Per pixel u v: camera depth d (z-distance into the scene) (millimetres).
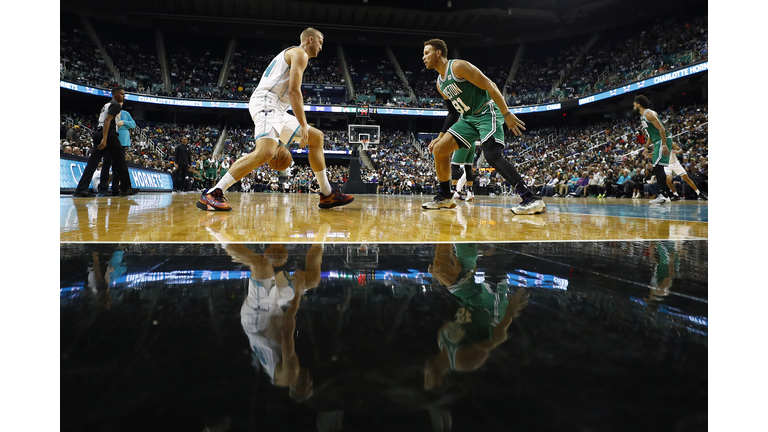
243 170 2783
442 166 3438
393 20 26172
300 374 306
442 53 3035
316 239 1228
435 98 26953
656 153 5570
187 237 1216
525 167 20203
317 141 3092
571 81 24828
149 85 23859
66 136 14031
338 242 1157
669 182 7387
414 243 1155
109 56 23344
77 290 566
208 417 244
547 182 14305
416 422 241
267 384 289
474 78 2822
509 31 27453
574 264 830
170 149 20641
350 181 14617
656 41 22172
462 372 314
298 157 23359
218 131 24344
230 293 565
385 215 2600
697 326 435
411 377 304
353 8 24688
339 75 27125
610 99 20875
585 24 25766
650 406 271
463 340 386
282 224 1779
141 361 326
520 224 1965
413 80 27844
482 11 24938
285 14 25234
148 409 254
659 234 1489
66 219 1777
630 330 421
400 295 564
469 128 3105
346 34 27578
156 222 1738
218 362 327
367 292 581
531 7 24922
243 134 24484
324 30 27312
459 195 7477
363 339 386
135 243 1062
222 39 26984
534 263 839
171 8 24344
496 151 2951
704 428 245
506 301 536
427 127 26500
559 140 22547
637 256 941
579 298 555
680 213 3121
